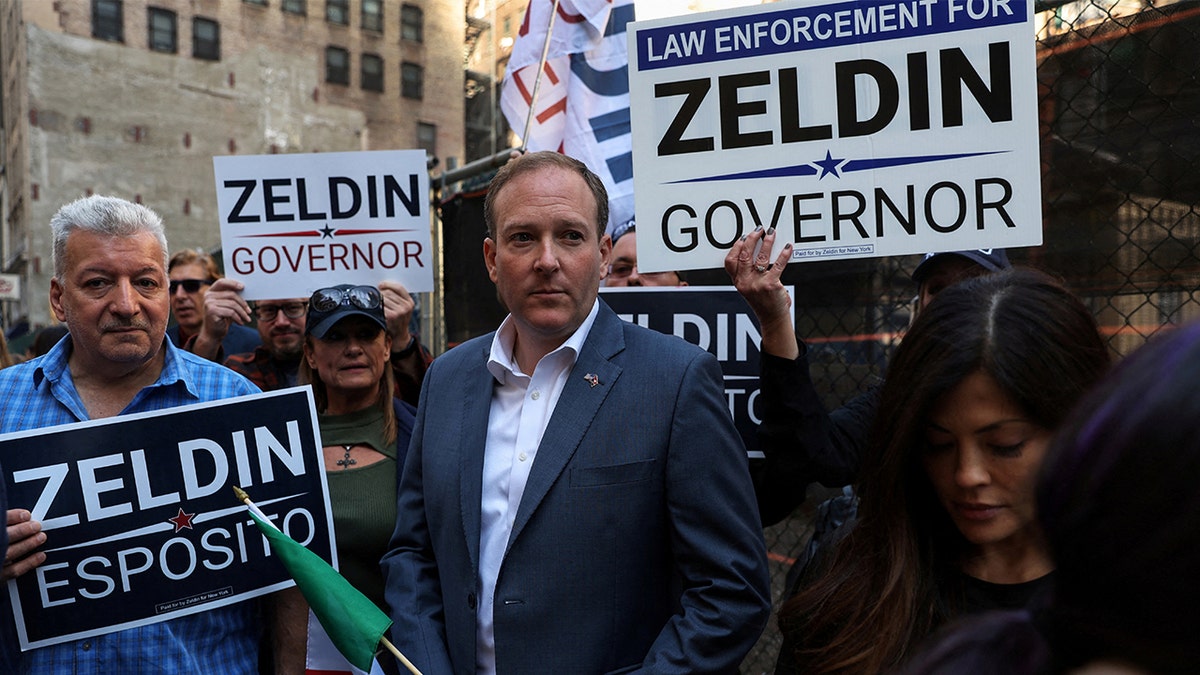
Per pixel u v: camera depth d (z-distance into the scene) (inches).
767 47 85.3
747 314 93.4
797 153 85.0
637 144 88.1
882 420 52.1
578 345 72.7
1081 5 121.0
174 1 1238.3
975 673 24.0
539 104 163.8
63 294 79.5
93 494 77.8
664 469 69.1
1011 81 80.6
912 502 52.6
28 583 75.7
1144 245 116.9
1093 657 21.5
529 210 70.9
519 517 68.9
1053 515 21.8
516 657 67.5
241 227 131.7
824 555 58.5
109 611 77.6
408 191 130.5
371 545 93.0
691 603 67.1
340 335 99.5
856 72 83.7
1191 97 112.6
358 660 72.9
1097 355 47.9
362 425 100.2
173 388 84.7
